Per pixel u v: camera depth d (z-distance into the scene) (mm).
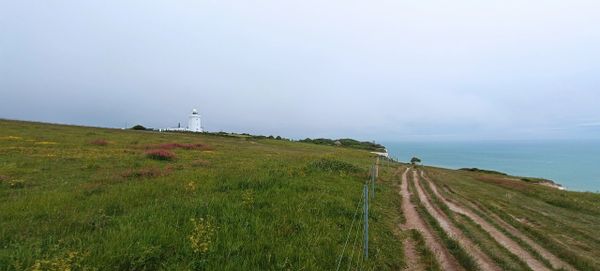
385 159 78250
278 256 8359
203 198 13047
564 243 14492
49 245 7805
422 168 63406
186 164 27453
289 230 10516
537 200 30547
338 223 12438
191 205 11625
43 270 6492
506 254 12328
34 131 50312
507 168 174000
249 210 12203
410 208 19547
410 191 27266
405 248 11977
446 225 15719
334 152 73562
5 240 8445
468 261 10711
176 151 39344
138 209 11375
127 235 8320
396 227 14641
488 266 10938
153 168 23344
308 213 12695
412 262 10664
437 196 25656
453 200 23984
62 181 18125
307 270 7938
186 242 8336
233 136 96750
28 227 9500
